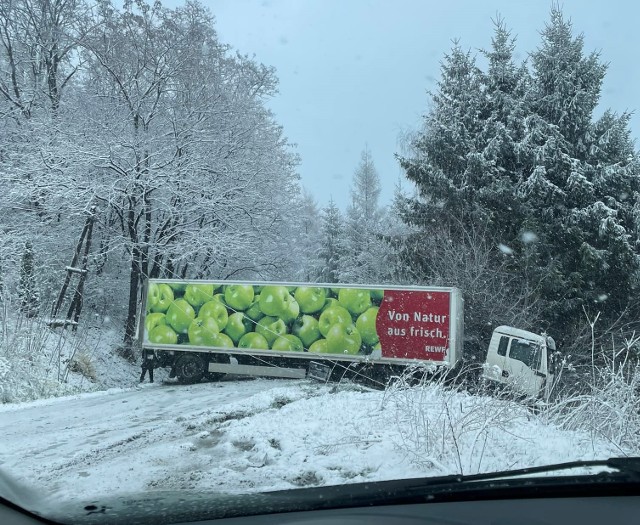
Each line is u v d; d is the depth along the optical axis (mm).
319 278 43625
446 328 18453
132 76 24250
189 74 24859
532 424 7320
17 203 22109
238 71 28453
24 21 25484
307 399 10734
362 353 19016
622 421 7152
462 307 20062
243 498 3922
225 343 20156
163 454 7102
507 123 25344
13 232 21672
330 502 3582
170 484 5602
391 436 6867
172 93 24969
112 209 23562
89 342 21812
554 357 16531
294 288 19891
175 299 20609
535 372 15906
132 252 22875
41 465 6949
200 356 20406
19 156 22328
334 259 43219
